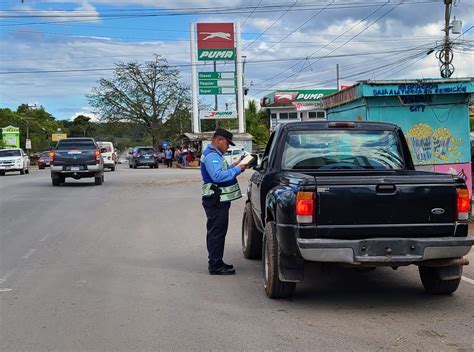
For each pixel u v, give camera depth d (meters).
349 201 5.81
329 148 7.42
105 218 13.64
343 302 6.53
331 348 5.00
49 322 5.80
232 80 51.41
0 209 15.23
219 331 5.49
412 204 5.89
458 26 27.41
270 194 6.59
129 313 6.10
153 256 9.29
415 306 6.34
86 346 5.10
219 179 7.85
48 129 112.88
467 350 4.94
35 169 49.81
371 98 13.44
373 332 5.43
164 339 5.27
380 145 7.50
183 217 13.84
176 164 50.53
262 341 5.20
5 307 6.34
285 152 7.39
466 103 13.48
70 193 19.86
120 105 66.12
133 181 25.89
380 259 5.77
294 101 64.56
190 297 6.76
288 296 6.58
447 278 6.39
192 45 51.09
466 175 13.52
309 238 5.80
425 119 13.51
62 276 7.83
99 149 23.80
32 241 10.58
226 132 8.02
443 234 5.98
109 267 8.42
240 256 9.37
